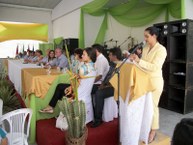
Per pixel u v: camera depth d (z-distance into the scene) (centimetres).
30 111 206
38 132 264
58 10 988
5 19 1005
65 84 306
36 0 944
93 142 242
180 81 426
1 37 1034
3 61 835
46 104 297
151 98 217
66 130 227
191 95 397
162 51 220
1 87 437
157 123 231
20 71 407
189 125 66
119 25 672
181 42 422
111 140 259
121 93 218
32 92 277
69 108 206
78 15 772
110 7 675
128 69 210
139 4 574
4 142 162
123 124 217
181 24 383
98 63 309
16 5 1012
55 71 346
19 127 198
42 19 1088
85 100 262
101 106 269
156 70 217
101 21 723
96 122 266
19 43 1075
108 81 260
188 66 385
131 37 628
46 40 1115
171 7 482
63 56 467
